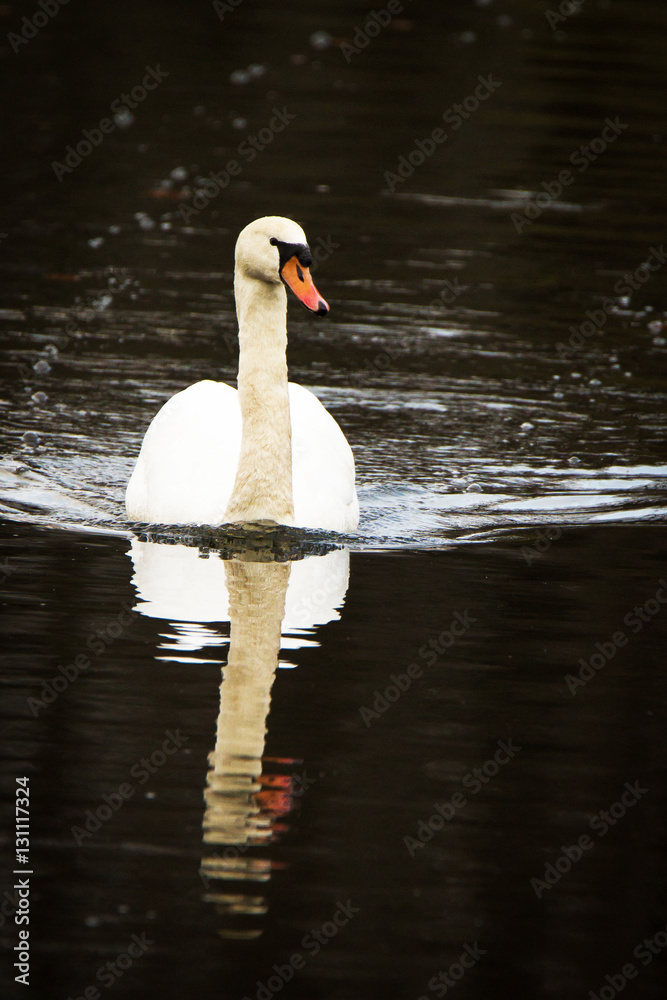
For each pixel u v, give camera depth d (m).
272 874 7.00
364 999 6.14
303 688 8.89
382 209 23.75
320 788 7.76
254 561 11.30
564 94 30.94
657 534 12.30
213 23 36.59
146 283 20.03
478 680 9.12
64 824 7.34
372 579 10.95
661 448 14.91
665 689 9.10
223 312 19.11
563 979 6.37
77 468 13.71
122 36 34.78
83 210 23.03
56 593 10.36
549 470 14.15
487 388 16.66
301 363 17.28
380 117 28.86
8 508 12.46
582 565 11.42
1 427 14.69
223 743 8.18
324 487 12.30
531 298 19.92
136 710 8.53
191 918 6.64
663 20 38.91
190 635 9.65
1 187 23.78
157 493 12.26
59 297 19.19
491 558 11.59
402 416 15.66
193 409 12.96
